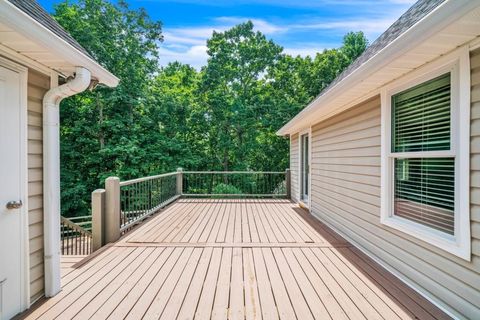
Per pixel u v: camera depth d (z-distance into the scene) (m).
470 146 1.99
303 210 6.56
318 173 5.69
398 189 2.97
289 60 16.66
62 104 12.35
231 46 16.34
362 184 3.66
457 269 2.08
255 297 2.36
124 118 12.98
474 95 1.96
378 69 2.41
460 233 2.05
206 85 15.52
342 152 4.38
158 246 3.74
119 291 2.46
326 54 16.59
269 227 4.86
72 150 12.36
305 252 3.51
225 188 10.48
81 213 12.16
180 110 14.70
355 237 3.85
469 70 1.99
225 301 2.29
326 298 2.34
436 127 2.40
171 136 14.79
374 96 3.37
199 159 14.91
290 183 8.51
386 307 2.19
